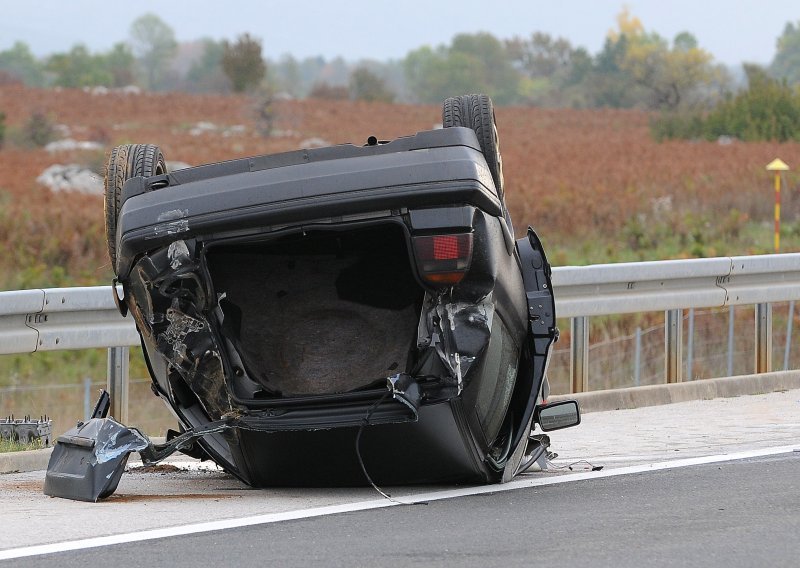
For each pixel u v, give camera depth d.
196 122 170.00
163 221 14.31
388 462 14.93
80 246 54.91
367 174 14.04
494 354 14.88
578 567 11.06
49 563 11.49
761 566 11.07
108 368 22.31
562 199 69.88
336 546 12.15
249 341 15.56
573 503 14.53
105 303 21.78
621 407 24.75
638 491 15.32
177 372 15.41
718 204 71.56
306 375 15.27
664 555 11.53
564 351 32.66
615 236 62.41
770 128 122.50
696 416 23.38
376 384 14.86
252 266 15.95
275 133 156.25
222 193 14.28
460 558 11.51
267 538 12.59
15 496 15.74
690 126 132.50
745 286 28.27
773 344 35.44
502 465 15.59
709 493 15.02
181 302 14.51
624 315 35.72
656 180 82.69
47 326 21.36
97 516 13.93
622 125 184.88
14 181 86.94
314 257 15.95
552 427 16.98
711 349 33.97
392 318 15.60
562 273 25.17
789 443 19.30
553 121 195.38
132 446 15.27
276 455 14.87
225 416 14.72
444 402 14.20
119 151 17.64
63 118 170.62
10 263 52.66
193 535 12.77
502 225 15.12
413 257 13.98
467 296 14.17
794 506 14.00
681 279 27.28
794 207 71.31
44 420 20.70
